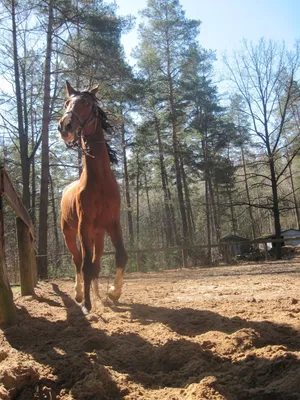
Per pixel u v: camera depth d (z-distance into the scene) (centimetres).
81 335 458
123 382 312
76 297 760
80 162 2103
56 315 593
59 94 2297
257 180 4866
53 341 435
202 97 3600
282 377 303
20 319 537
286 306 580
